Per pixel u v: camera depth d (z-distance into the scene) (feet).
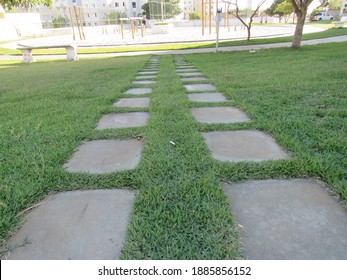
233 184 5.09
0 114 10.38
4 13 86.12
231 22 113.09
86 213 4.43
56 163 6.07
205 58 29.71
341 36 48.85
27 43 69.82
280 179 5.17
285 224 4.02
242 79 15.44
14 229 4.11
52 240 3.91
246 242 3.74
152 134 7.54
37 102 11.98
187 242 3.76
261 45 42.68
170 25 89.15
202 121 8.74
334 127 7.53
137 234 3.90
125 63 28.60
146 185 5.09
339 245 3.65
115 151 6.73
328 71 15.81
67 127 8.41
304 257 3.51
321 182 5.03
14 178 5.48
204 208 4.37
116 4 156.35
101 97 12.39
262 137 7.24
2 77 22.56
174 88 13.71
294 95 10.91
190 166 5.69
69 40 75.97
